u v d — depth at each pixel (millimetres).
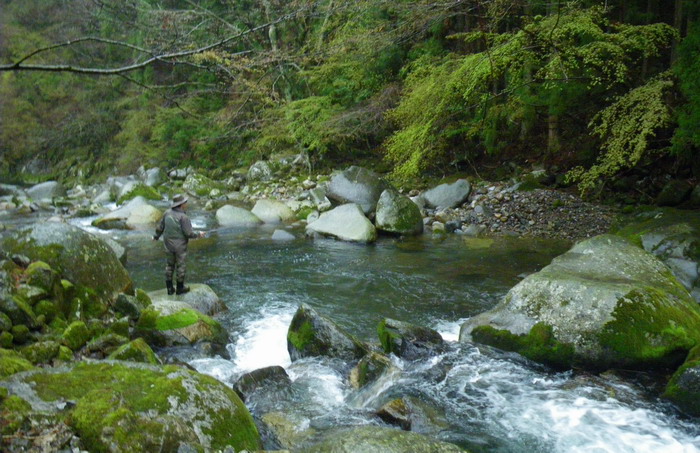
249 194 20562
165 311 6609
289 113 18609
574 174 11828
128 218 15055
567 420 4699
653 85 10078
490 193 14664
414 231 12805
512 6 11758
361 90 18562
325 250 11656
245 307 8070
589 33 10852
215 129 24094
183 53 4383
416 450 3330
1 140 27828
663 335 5336
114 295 6883
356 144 21938
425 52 16438
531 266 9766
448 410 4910
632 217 10953
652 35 10195
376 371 5508
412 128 14078
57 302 6074
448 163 17828
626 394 5066
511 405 4980
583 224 12055
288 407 4953
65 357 5207
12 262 6168
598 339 5496
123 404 3355
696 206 10969
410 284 9023
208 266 10461
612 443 4348
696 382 4730
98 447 3086
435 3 11352
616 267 6582
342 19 17047
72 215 16906
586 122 15500
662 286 6180
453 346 6207
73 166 29984
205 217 16609
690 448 4258
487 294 8391
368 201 14164
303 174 21516
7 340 5133
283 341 6812
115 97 27328
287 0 13852
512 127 17703
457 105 14641
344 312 7805
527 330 5938
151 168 25469
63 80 26375
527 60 11406
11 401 3303
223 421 3627
